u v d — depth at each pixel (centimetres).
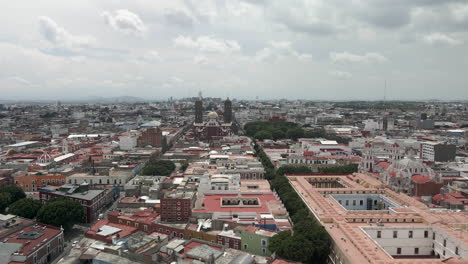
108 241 16575
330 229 17175
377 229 17212
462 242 14950
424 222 18188
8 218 17888
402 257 17275
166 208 19175
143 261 13538
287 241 15025
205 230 17625
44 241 16088
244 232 16138
